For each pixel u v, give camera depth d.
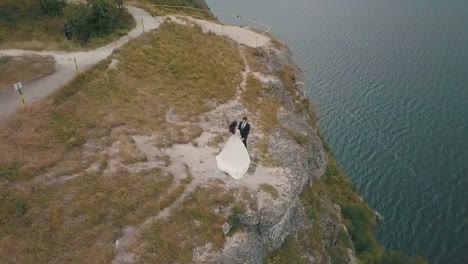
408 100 71.12
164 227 20.50
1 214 19.25
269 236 23.61
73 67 32.06
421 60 83.44
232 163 24.61
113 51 35.22
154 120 28.11
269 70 42.09
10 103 26.56
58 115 25.91
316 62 81.69
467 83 76.25
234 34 49.25
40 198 20.42
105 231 19.67
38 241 18.62
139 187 22.20
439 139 62.31
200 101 31.98
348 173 55.12
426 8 109.06
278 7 109.62
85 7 39.19
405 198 51.72
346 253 31.28
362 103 70.12
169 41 39.41
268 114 33.50
